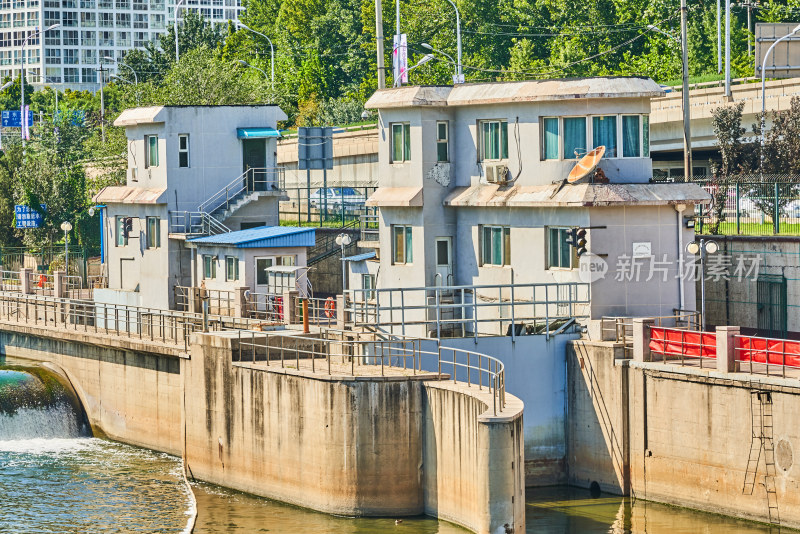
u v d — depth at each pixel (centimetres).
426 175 12925
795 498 9856
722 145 17000
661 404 10806
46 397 14750
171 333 14388
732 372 10212
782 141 16562
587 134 12219
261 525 10538
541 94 12288
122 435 14325
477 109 12812
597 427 11369
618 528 10256
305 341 11962
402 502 10488
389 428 10469
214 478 11931
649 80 12275
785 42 17938
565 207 12031
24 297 17400
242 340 11694
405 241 13188
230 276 14938
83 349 15000
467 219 12925
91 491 11988
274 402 11150
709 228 14475
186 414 12238
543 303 11669
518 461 9469
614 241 11931
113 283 17175
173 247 16038
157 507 11356
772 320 12731
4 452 13775
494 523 9350
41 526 10912
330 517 10619
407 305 13138
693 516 10462
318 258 16262
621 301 11956
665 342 10819
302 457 10881
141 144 16538
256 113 16450
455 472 10069
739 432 10206
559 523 10438
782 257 12644
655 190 11994
